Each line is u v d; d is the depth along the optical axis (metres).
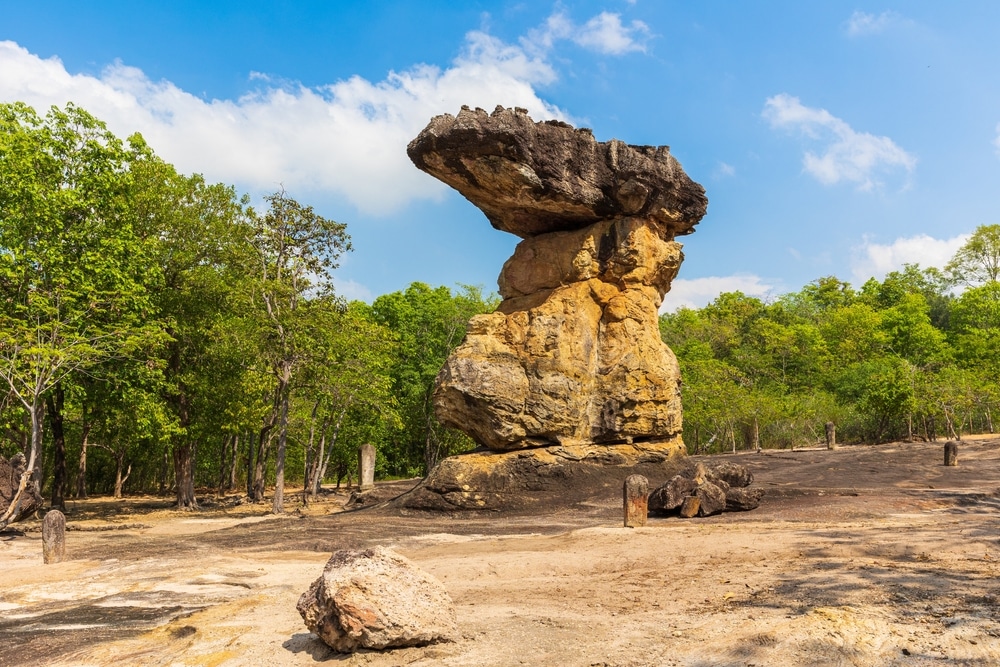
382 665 7.60
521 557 13.48
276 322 27.33
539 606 9.73
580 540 15.11
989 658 6.73
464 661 7.53
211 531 20.97
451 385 25.72
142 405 26.95
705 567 11.57
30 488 22.19
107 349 25.16
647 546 13.58
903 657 6.88
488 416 25.38
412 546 16.88
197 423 30.97
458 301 50.62
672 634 8.05
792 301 94.31
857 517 17.44
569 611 9.37
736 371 52.00
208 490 47.03
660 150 27.39
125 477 46.53
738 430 45.53
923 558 11.34
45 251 24.70
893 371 43.28
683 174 28.19
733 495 19.19
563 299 26.78
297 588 11.95
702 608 9.06
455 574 12.28
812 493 21.14
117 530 22.95
